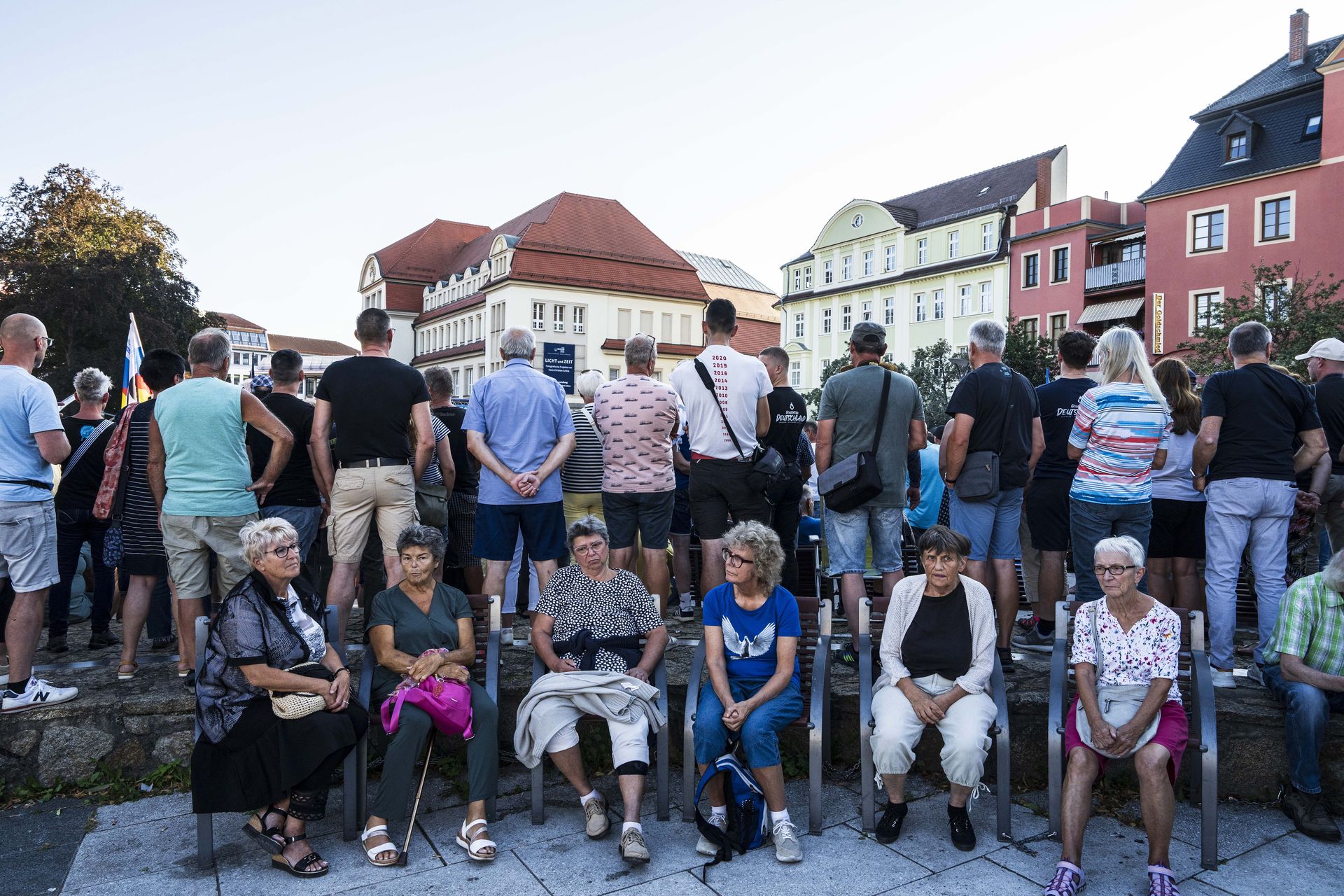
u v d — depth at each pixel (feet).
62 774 14.40
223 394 15.15
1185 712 12.59
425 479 19.53
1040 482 17.90
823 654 13.85
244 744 12.09
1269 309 88.89
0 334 14.74
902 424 16.52
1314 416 15.43
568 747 13.24
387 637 13.82
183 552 15.26
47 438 14.19
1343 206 96.68
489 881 11.89
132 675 16.10
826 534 17.11
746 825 12.76
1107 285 125.29
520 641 18.79
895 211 169.58
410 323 240.94
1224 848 12.61
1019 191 149.38
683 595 22.02
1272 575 15.42
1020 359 114.21
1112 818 13.74
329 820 13.94
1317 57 105.81
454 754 16.16
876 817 13.85
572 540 14.61
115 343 123.65
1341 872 11.95
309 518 17.90
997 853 12.60
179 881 11.86
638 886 11.69
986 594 13.53
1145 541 15.72
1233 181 106.01
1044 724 14.83
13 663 14.14
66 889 11.64
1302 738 13.19
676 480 22.15
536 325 187.52
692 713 13.60
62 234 134.10
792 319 195.72
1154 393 15.37
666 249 207.51
